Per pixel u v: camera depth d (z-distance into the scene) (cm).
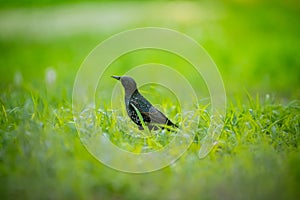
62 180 815
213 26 2847
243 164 877
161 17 3089
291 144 1012
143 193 813
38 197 795
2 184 821
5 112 1120
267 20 3058
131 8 3481
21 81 1714
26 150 909
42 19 3250
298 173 864
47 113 1155
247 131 1022
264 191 817
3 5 3700
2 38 2825
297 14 3250
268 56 2275
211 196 807
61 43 2670
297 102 1246
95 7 3569
